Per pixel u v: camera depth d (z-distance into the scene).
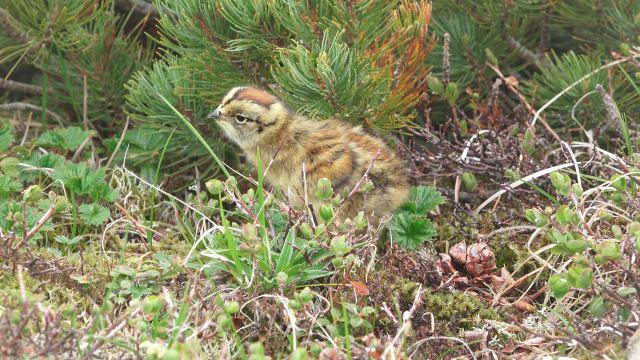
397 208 0.64
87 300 0.57
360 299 0.57
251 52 0.67
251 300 0.54
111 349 0.52
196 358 0.49
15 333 0.49
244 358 0.51
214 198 0.71
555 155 0.67
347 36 0.65
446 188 0.69
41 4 0.70
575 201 0.55
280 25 0.66
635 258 0.55
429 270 0.60
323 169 0.62
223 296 0.55
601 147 0.72
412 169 0.68
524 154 0.66
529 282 0.62
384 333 0.57
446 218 0.66
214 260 0.58
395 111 0.67
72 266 0.59
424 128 0.72
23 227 0.57
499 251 0.64
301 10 0.64
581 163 0.64
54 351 0.49
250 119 0.63
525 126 0.71
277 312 0.55
